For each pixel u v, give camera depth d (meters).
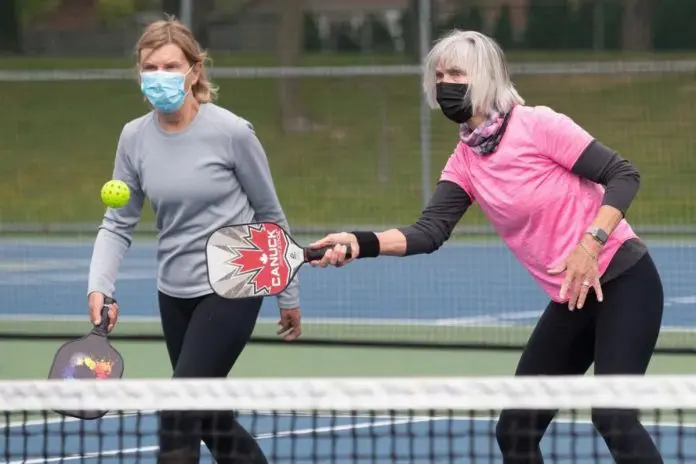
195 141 13.36
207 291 13.59
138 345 27.06
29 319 31.77
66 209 51.12
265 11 65.31
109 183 13.66
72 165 55.16
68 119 59.09
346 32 66.88
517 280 36.84
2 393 11.63
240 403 11.38
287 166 54.16
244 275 12.70
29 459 17.30
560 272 12.42
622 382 11.19
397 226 47.78
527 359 13.45
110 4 65.62
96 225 46.56
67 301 34.69
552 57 62.12
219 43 65.50
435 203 13.53
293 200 50.62
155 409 11.45
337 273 38.72
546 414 13.27
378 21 66.81
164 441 13.23
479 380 11.31
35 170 54.62
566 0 63.12
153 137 13.51
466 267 39.12
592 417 12.78
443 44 12.83
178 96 13.15
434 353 26.11
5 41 65.88
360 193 51.09
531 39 63.75
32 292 36.19
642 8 62.81
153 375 23.80
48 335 27.36
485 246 42.56
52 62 64.81
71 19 66.00
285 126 57.81
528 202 12.75
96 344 13.68
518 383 11.22
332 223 48.19
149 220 46.66
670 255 40.31
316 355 26.02
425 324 30.61
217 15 65.56
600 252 12.60
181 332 13.99
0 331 29.86
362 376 23.73
